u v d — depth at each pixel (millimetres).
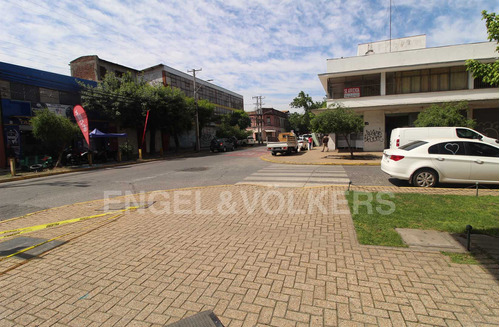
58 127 15234
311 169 11969
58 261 3605
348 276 2998
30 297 2807
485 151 7285
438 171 7320
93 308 2598
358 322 2303
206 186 8672
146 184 9641
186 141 36781
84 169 16109
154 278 3098
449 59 18141
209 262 3434
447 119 13680
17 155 16641
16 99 16812
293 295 2695
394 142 12086
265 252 3664
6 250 4012
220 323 2268
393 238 3898
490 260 3189
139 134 28250
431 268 3086
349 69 20094
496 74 5316
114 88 22578
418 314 2365
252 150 30719
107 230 4770
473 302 2488
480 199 5711
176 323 2305
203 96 42156
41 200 7715
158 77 32469
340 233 4227
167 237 4340
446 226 4242
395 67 18391
